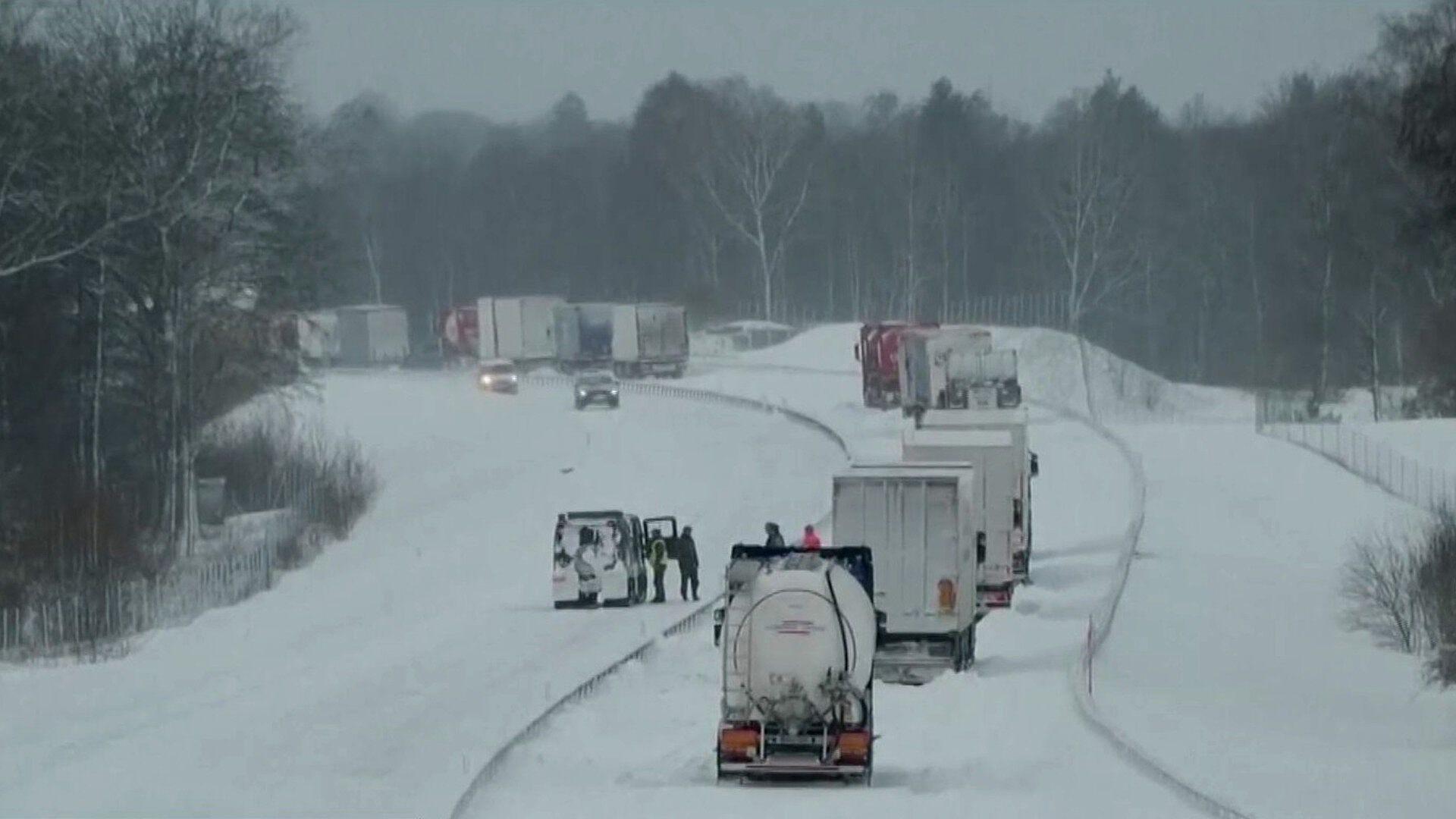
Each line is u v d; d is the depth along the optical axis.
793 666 48.88
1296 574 102.94
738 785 48.50
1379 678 74.38
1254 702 67.19
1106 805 43.97
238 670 79.31
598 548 97.06
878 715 60.97
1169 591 95.94
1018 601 91.81
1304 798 45.66
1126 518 122.50
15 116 125.31
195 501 137.00
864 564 51.59
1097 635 78.69
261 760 54.16
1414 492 131.62
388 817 45.56
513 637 85.19
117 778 51.50
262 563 120.44
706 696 65.62
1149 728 58.38
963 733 56.84
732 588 49.84
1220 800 42.97
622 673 69.25
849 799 45.84
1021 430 96.00
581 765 51.69
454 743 56.41
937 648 69.25
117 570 107.06
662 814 43.75
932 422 96.38
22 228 131.88
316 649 85.69
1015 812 43.25
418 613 98.94
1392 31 70.81
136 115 135.75
